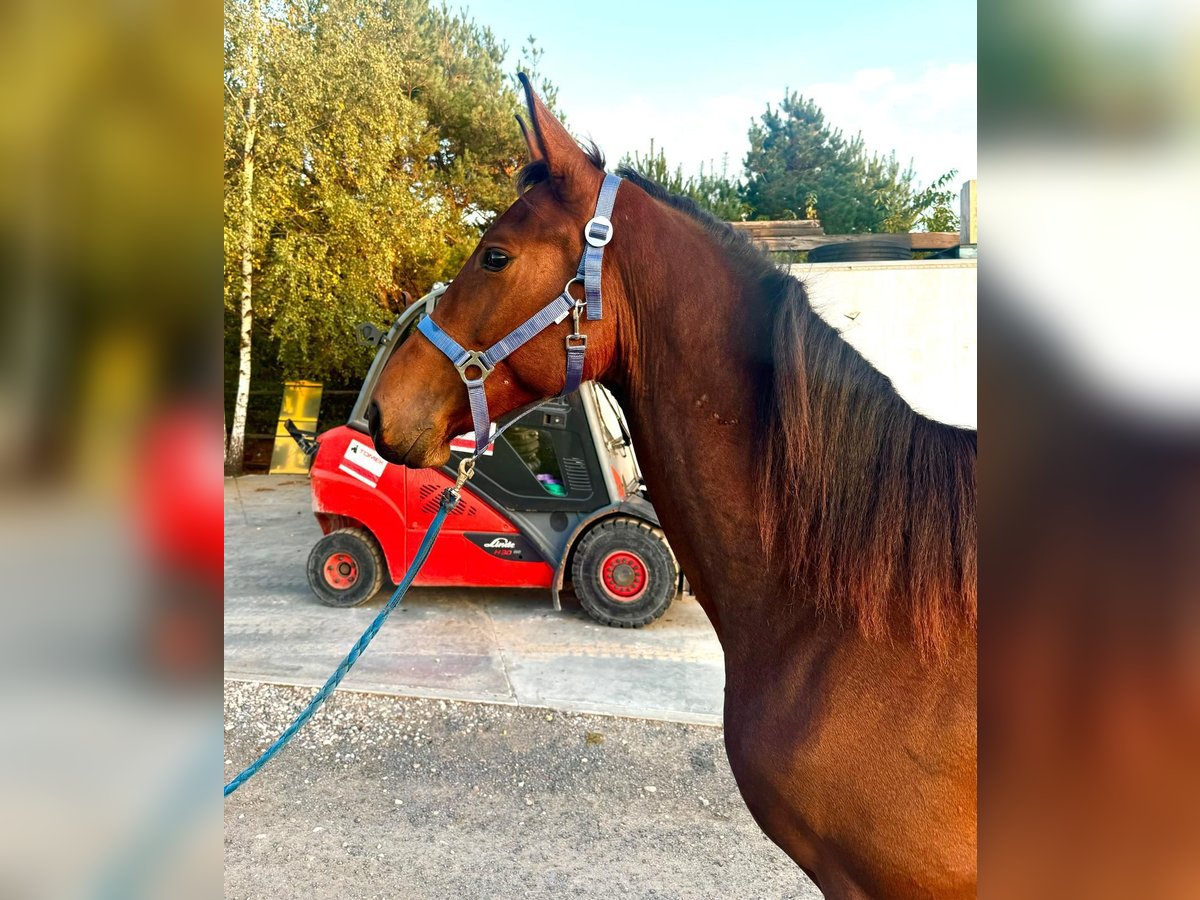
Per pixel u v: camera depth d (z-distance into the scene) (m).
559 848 2.05
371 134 8.59
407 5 9.15
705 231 1.08
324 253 8.44
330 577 4.13
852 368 0.98
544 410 3.76
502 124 9.34
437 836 2.09
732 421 1.03
